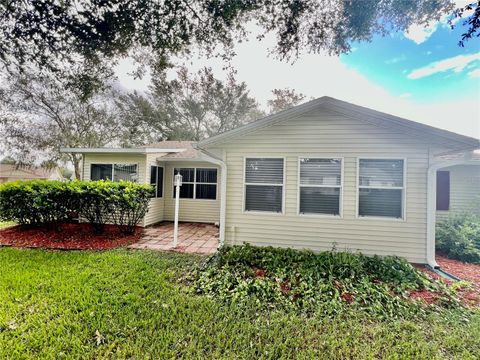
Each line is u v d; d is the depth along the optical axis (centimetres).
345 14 426
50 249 546
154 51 502
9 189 671
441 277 427
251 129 550
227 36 484
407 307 315
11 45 469
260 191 553
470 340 251
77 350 222
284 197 539
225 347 234
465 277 433
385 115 485
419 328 272
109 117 1703
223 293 340
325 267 408
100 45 472
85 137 1606
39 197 646
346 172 512
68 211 679
